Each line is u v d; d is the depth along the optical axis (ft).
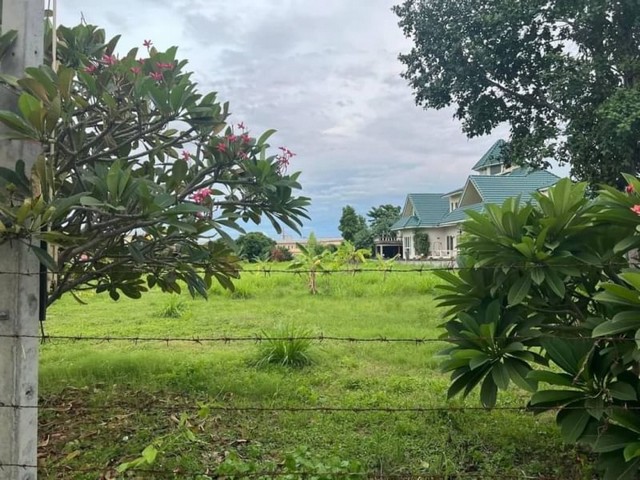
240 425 12.64
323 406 13.93
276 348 18.47
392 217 140.46
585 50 28.32
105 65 12.09
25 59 7.55
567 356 9.20
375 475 9.72
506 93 30.71
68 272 11.98
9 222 7.27
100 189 8.43
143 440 11.59
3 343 7.25
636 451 7.85
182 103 11.15
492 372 9.89
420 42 31.42
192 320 28.32
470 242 10.66
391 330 24.30
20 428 7.29
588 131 26.37
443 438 11.73
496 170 99.45
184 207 8.80
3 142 7.56
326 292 40.91
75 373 17.20
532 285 10.40
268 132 12.55
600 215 9.50
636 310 8.20
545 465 10.35
